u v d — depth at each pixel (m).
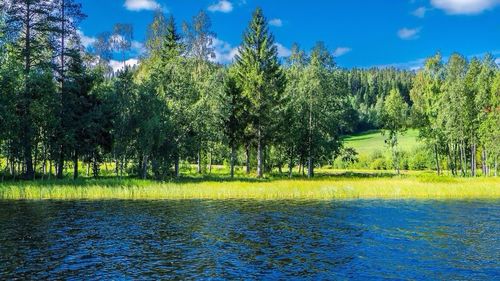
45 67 49.03
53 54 51.00
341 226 24.62
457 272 15.82
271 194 39.38
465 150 81.25
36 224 24.56
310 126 66.81
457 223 25.59
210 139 60.09
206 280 14.84
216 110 59.22
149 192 38.81
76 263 16.70
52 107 49.41
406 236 21.97
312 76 68.25
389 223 25.66
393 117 75.25
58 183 42.81
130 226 24.38
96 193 38.38
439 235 22.12
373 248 19.38
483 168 71.94
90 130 51.19
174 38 71.88
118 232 22.64
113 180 46.00
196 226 24.52
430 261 17.23
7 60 47.75
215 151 69.69
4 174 50.28
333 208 32.03
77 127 50.75
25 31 48.16
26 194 37.31
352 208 32.03
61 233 22.19
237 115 62.53
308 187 42.03
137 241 20.59
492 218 27.48
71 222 25.38
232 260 17.34
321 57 70.19
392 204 34.56
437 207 32.62
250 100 62.47
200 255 18.08
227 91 63.09
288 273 15.66
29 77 46.97
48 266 16.27
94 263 16.73
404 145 111.75
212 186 42.00
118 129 51.69
